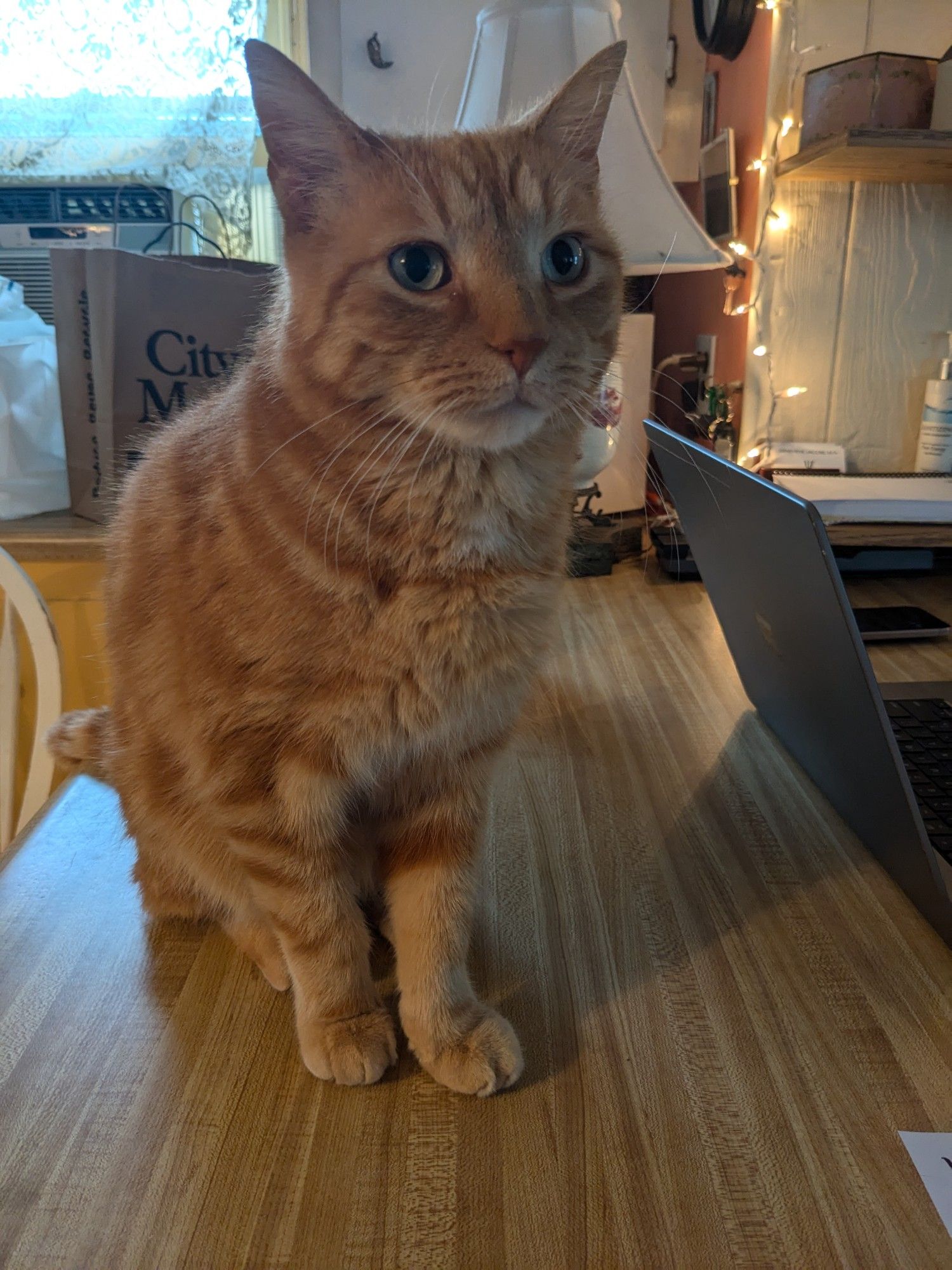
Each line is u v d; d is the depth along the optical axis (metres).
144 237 1.87
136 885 0.79
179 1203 0.49
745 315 1.64
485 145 0.70
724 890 0.75
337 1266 0.45
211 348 1.41
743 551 0.82
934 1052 0.58
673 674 1.18
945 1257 0.45
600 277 0.76
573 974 0.66
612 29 1.30
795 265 1.57
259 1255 0.46
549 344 0.67
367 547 0.64
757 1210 0.48
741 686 1.14
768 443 1.64
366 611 0.63
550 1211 0.48
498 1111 0.55
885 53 1.38
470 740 0.73
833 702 0.73
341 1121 0.55
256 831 0.68
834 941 0.68
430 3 1.89
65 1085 0.57
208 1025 0.64
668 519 1.64
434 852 0.73
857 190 1.53
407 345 0.65
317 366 0.66
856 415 1.66
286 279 0.70
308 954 0.66
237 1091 0.57
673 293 2.06
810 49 1.46
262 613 0.63
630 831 0.84
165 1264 0.46
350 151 0.67
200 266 1.44
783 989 0.64
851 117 1.40
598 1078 0.57
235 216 1.89
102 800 0.93
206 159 1.85
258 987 0.68
